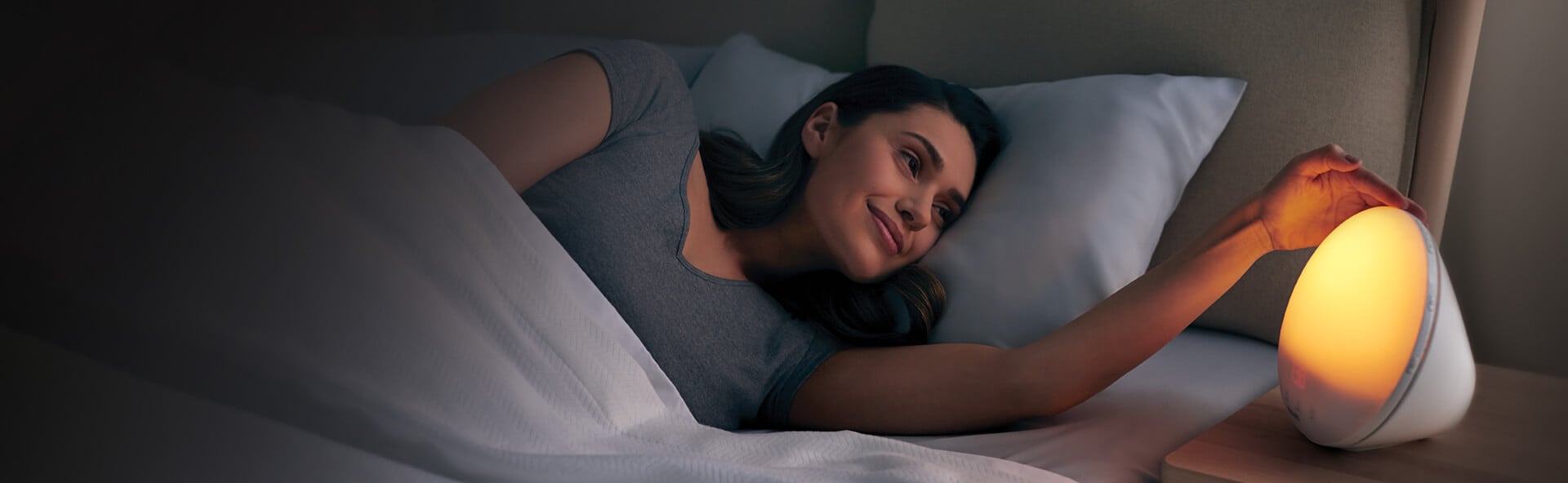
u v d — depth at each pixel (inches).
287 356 23.0
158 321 23.0
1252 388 39.5
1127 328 34.5
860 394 36.8
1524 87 54.2
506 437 24.7
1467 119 56.2
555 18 57.2
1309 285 30.8
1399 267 28.3
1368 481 28.3
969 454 30.7
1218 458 30.1
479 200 28.3
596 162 35.4
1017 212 41.6
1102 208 41.4
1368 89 44.8
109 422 19.7
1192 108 44.9
